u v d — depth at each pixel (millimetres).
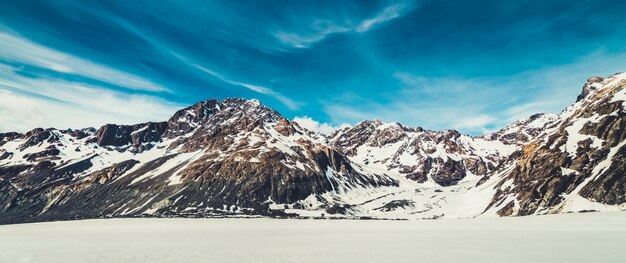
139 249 81250
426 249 67938
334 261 57594
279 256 64312
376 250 68750
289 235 110312
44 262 68000
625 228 92188
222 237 107500
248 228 148125
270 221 195875
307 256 63594
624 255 53062
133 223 186625
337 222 189500
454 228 121812
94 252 78375
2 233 155625
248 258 63031
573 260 50750
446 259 56031
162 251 76562
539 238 78562
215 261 60719
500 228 112375
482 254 59500
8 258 76812
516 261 52000
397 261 55719
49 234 137750
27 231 161625
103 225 181875
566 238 76000
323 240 91562
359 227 144625
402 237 94188
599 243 66125
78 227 174000
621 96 194000
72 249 86125
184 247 82562
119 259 67125
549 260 51562
